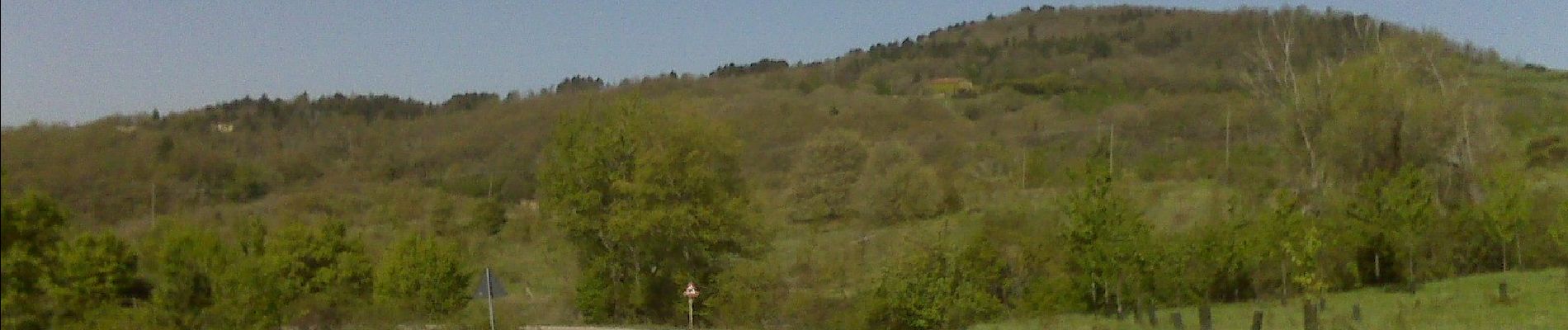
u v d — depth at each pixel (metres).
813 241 42.44
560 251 44.22
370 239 50.66
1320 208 36.25
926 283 30.83
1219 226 29.42
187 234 23.28
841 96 105.31
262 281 24.23
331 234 38.47
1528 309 20.77
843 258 36.50
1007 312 30.73
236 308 23.30
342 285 37.47
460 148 77.19
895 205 57.09
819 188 62.78
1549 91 56.09
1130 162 57.12
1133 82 105.69
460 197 64.12
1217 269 28.97
